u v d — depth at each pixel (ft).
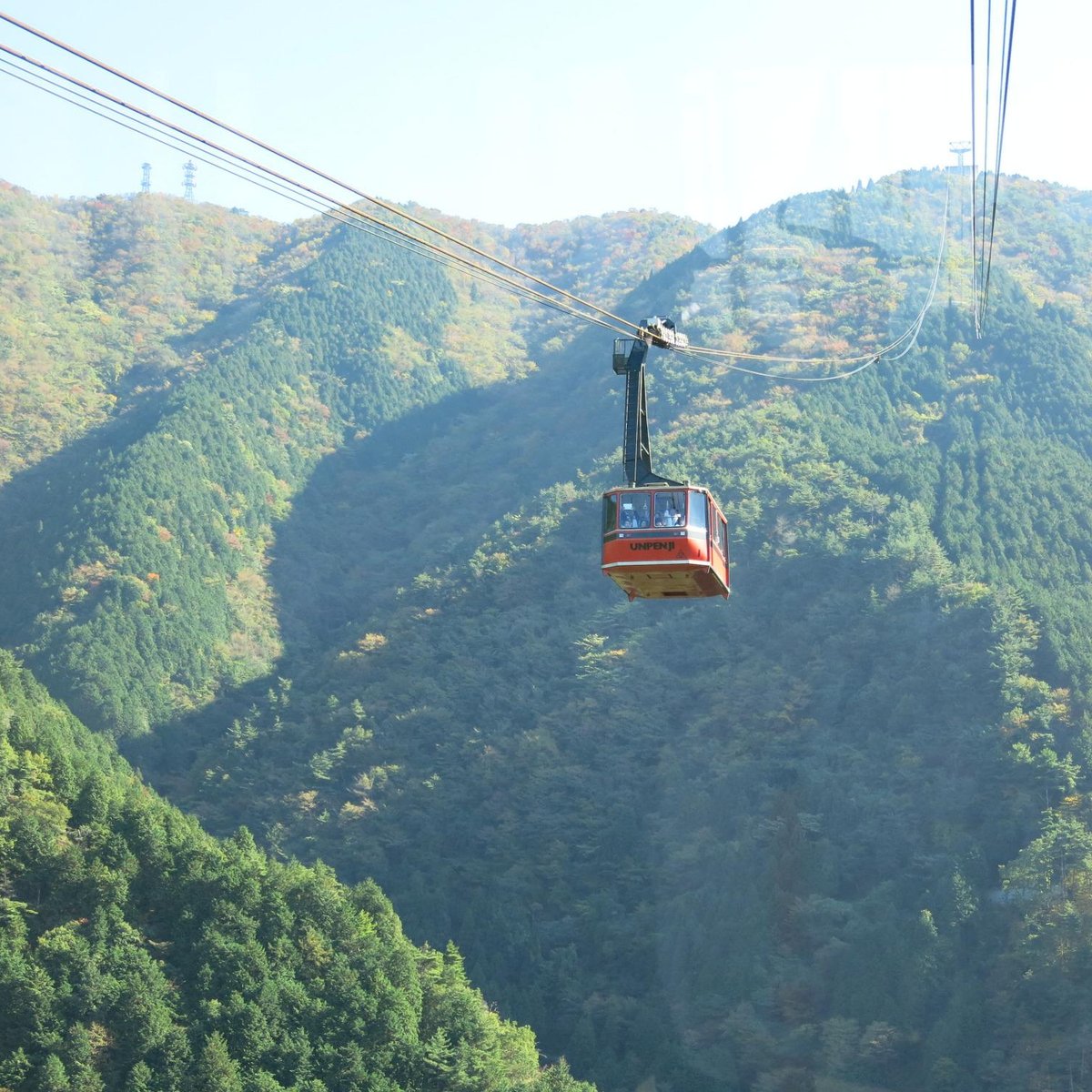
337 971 390.42
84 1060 346.33
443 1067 376.89
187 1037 359.87
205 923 392.88
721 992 522.47
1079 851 524.11
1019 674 623.36
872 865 572.10
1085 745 580.71
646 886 614.34
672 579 150.41
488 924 572.92
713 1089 480.64
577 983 546.67
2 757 431.02
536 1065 426.92
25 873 396.78
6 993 355.97
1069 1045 454.40
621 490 149.07
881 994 490.08
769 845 589.32
